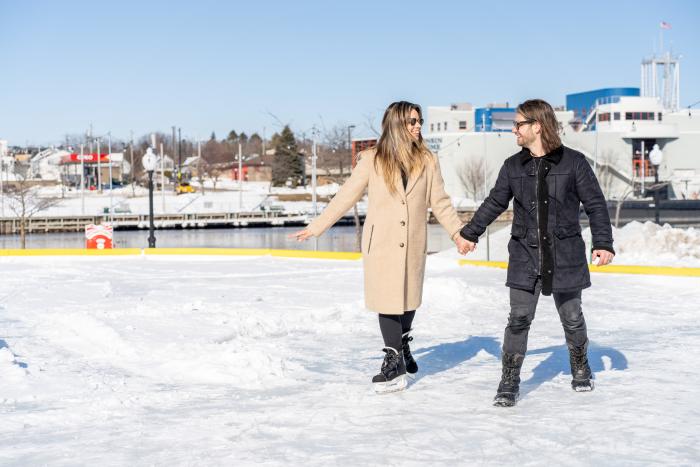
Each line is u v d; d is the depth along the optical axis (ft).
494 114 270.87
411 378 18.11
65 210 258.37
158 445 12.87
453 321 29.07
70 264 60.80
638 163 288.10
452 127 291.79
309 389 17.37
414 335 25.91
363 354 22.41
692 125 305.53
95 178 369.91
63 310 31.63
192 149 571.69
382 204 16.58
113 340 23.43
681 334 24.89
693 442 12.32
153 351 21.83
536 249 15.23
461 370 19.13
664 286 42.16
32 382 18.28
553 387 16.74
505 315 30.81
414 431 13.29
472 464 11.41
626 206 207.92
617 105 284.61
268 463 11.61
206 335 24.54
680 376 17.65
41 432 14.05
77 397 16.90
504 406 14.94
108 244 74.84
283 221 240.12
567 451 11.96
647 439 12.51
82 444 13.09
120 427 14.19
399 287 16.38
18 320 29.40
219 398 16.63
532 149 15.43
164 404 16.16
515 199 15.52
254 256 65.21
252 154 520.01
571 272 15.24
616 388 16.44
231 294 38.58
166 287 42.60
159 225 229.86
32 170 367.66
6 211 248.52
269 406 15.60
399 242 16.44
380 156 16.58
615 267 47.62
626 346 22.43
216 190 356.38
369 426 13.71
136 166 416.05
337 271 53.42
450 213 16.85
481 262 55.62
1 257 65.51
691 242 60.13
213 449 12.51
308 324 28.99
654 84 347.77
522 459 11.61
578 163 15.23
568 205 15.24
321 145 182.09
